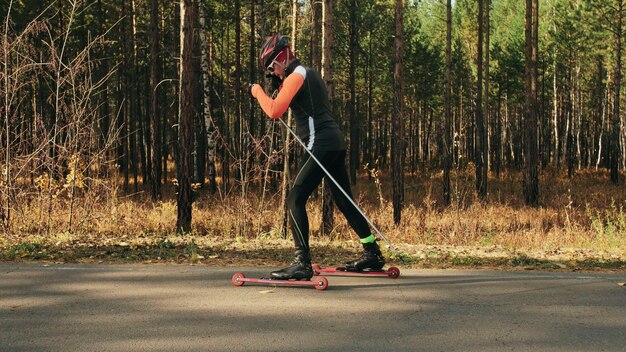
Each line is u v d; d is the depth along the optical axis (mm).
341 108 50656
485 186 28828
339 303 4312
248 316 3957
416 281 5141
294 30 17234
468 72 52375
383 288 4828
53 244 8359
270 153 12922
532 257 7672
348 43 38281
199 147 32094
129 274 5395
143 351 3260
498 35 60812
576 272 5801
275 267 5957
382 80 48500
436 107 54062
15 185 10930
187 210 12469
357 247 9414
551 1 55125
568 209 22016
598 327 3727
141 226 12906
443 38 60406
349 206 5199
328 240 11336
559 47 48719
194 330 3641
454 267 6168
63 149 11109
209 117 27000
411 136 56094
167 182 36906
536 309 4168
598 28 38375
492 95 53719
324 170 4883
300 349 3291
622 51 39625
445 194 25594
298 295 4559
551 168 51562
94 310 4102
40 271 5508
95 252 7199
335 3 34094
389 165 56594
